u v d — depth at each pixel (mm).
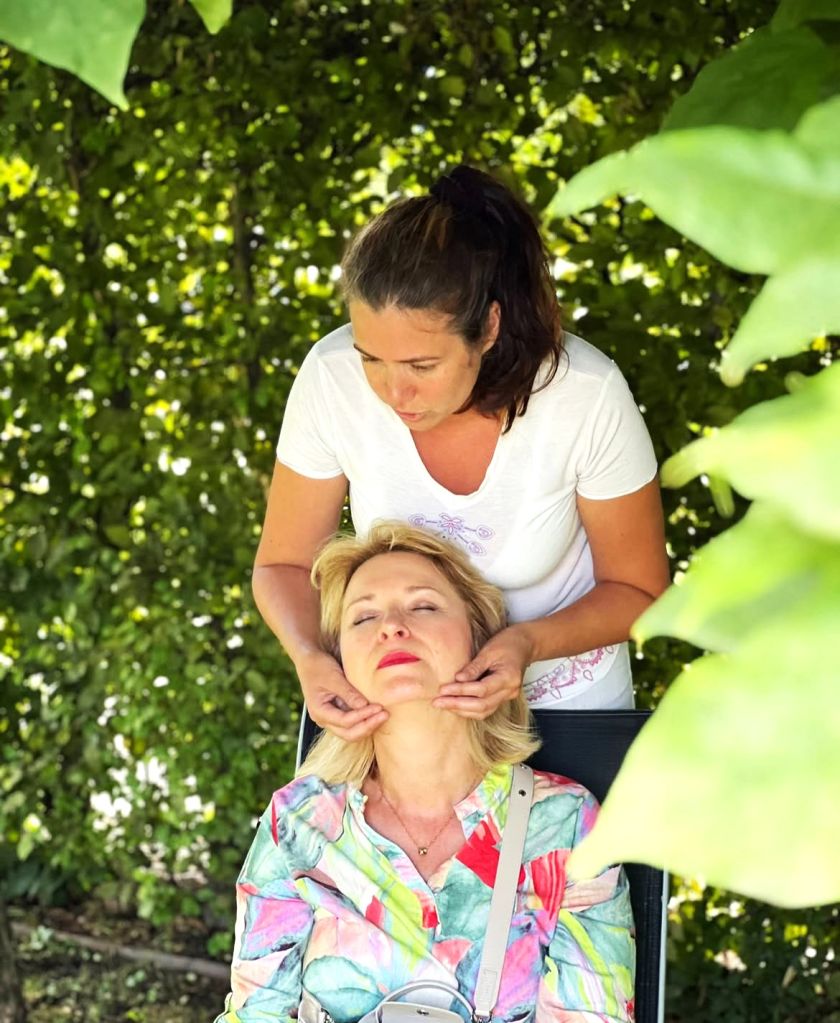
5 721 4078
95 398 3863
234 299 3814
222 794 3918
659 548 2145
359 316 1796
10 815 4121
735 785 342
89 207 3775
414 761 2016
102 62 516
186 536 3863
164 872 4293
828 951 3520
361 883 1997
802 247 372
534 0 3434
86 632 3936
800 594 354
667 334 3387
